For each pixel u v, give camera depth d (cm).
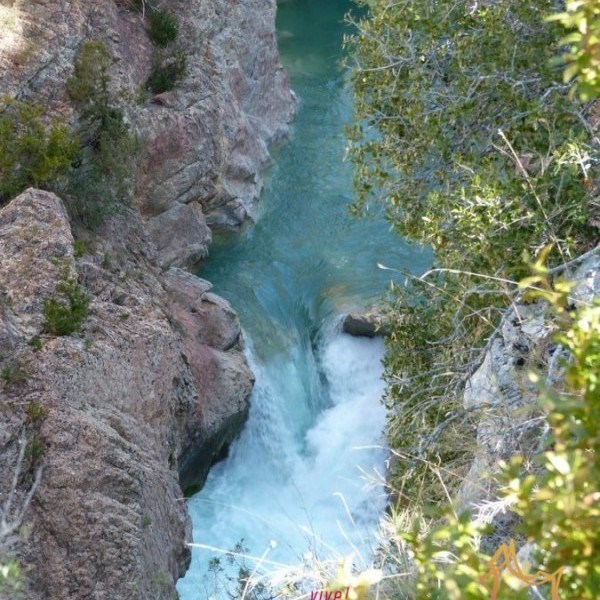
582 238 772
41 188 1255
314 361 1669
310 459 1553
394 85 944
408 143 954
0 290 1048
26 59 1367
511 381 719
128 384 1110
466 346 883
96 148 1428
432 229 859
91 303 1134
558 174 758
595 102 835
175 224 1719
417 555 238
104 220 1326
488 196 752
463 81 901
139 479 996
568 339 263
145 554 975
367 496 1403
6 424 951
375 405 1577
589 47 261
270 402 1559
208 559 1289
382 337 1648
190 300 1516
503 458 650
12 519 897
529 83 880
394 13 986
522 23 881
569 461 220
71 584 910
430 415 912
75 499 937
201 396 1404
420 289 1080
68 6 1488
